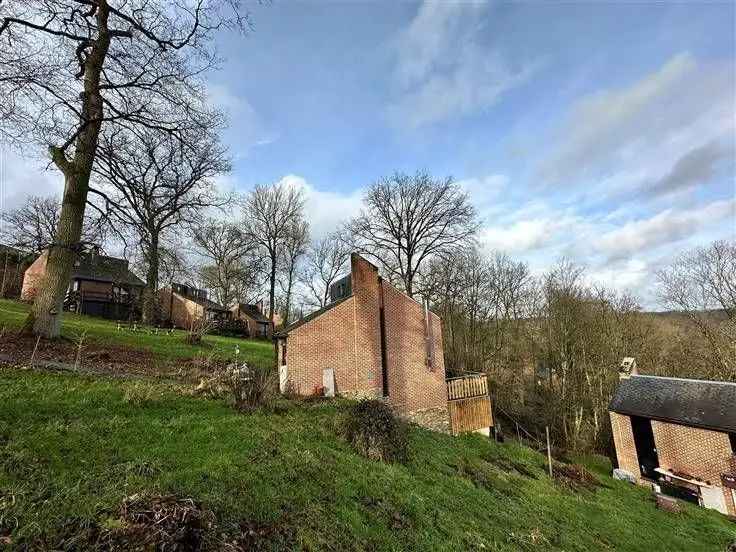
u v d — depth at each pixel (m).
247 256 47.62
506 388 35.81
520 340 38.59
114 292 41.34
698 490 21.14
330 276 54.53
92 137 15.39
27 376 9.52
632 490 20.16
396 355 19.11
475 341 38.19
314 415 12.41
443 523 8.43
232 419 9.78
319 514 6.84
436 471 11.99
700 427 21.89
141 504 4.86
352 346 18.19
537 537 9.66
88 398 8.88
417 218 38.31
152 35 15.28
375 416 12.45
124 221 16.69
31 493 5.03
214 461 7.31
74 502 4.98
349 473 8.99
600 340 32.75
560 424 32.25
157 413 9.12
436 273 38.59
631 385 26.52
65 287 15.05
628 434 24.97
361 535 6.77
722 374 29.67
